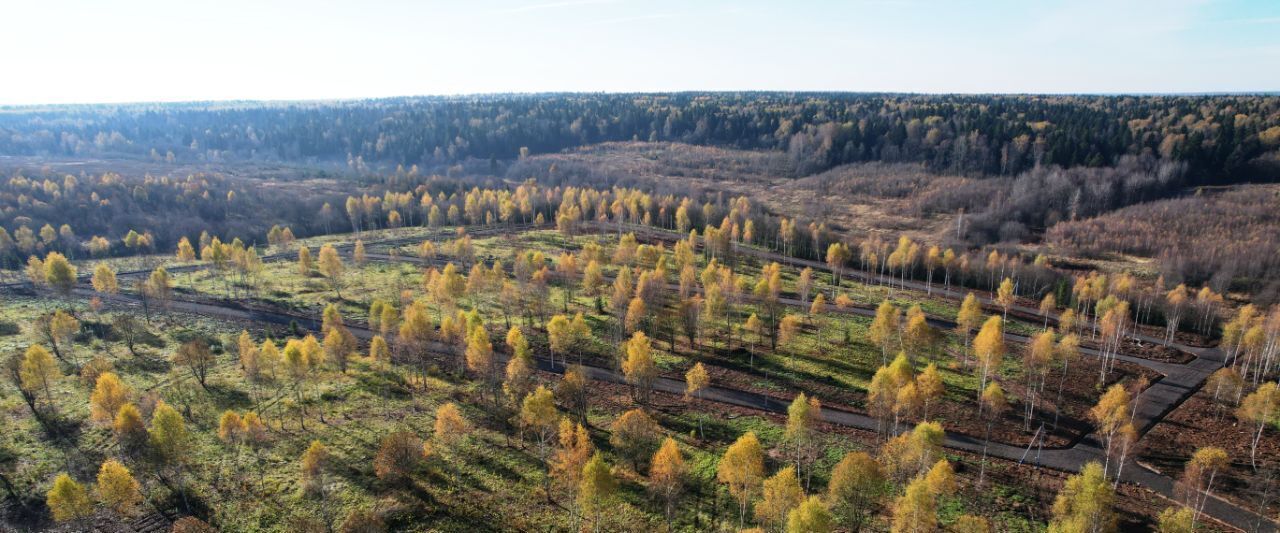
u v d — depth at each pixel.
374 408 80.12
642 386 81.25
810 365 95.81
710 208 189.88
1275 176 187.00
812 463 70.00
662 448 58.78
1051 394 87.38
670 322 108.81
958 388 88.56
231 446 70.38
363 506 60.56
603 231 191.38
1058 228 175.38
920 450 59.34
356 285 132.88
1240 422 79.12
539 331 107.19
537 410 65.88
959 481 66.75
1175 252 146.38
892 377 71.19
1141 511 62.41
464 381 88.81
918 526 52.44
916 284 149.25
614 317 113.88
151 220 178.38
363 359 95.44
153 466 63.47
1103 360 100.38
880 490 57.03
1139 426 78.94
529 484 65.56
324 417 77.50
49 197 178.75
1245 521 61.12
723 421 79.44
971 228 184.38
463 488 64.31
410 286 132.38
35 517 58.50
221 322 109.19
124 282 131.62
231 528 57.69
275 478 64.88
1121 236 164.00
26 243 146.25
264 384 85.50
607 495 56.62
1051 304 121.69
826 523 49.94
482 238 182.88
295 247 171.12
